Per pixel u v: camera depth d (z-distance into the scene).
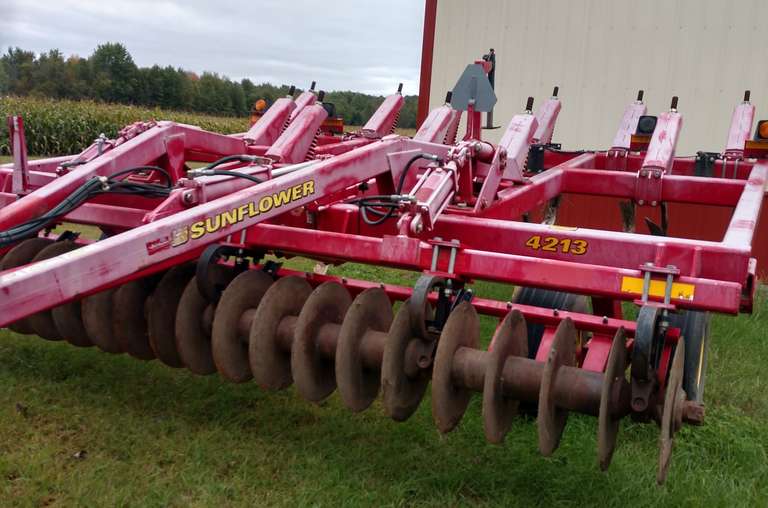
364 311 3.19
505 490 3.16
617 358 2.82
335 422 3.79
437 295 3.55
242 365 3.49
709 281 2.82
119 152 4.18
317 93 6.59
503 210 4.20
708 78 7.79
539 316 3.41
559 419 2.98
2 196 4.25
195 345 3.60
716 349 5.41
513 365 2.94
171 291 3.68
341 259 3.81
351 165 3.71
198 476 3.12
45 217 3.29
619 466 3.39
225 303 3.37
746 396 4.51
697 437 3.80
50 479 3.02
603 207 8.45
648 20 7.96
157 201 4.43
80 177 3.88
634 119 6.21
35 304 2.46
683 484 3.29
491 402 2.87
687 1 7.76
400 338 3.01
